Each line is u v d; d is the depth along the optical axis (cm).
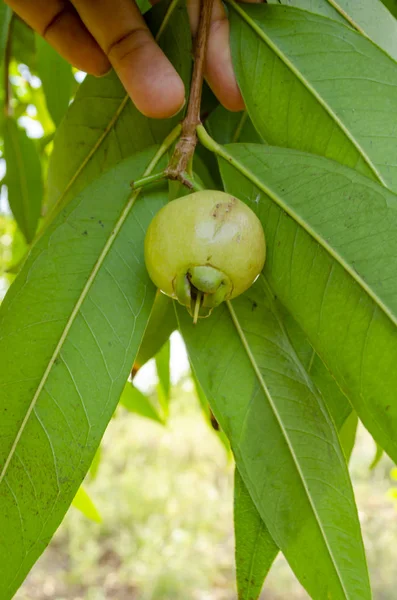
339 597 28
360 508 185
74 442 26
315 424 29
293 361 30
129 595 156
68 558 168
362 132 29
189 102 29
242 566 30
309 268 27
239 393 29
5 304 27
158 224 26
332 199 27
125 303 27
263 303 30
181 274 25
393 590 148
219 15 32
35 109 61
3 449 26
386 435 25
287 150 28
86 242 28
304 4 32
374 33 32
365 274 26
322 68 29
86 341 27
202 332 30
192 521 186
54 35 35
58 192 35
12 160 47
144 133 34
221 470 219
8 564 25
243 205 26
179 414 238
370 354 26
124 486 199
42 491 26
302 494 28
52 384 26
